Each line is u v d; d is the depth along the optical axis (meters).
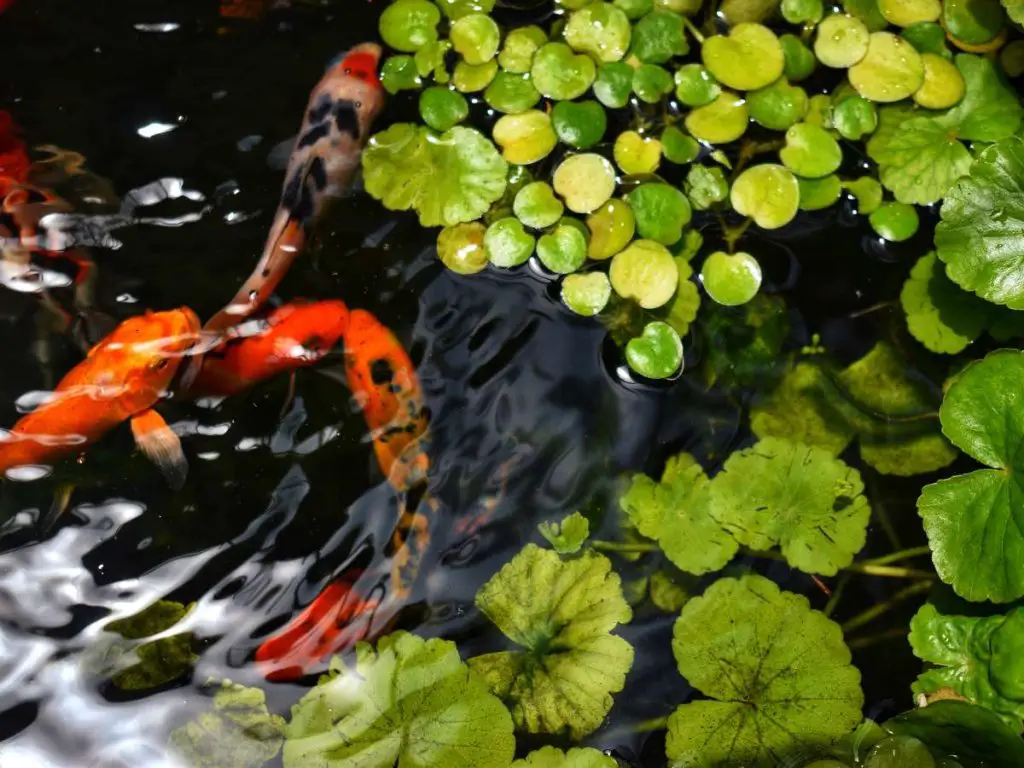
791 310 0.90
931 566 0.84
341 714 0.81
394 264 0.91
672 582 0.84
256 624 0.84
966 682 0.82
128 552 0.85
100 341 0.89
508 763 0.80
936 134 0.92
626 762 0.80
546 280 0.90
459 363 0.89
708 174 0.92
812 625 0.82
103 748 0.81
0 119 0.94
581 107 0.93
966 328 0.89
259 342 0.89
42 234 0.91
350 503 0.86
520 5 0.97
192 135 0.94
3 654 0.83
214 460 0.87
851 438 0.87
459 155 0.92
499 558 0.84
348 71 0.95
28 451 0.87
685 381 0.88
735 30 0.94
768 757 0.80
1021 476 0.82
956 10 0.94
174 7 0.98
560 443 0.87
